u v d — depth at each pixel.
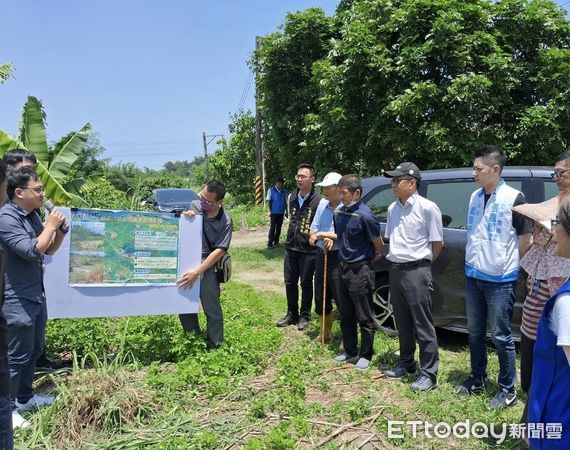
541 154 8.69
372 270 4.73
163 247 4.82
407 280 4.23
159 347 5.04
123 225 4.69
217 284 5.08
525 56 9.53
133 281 4.73
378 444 3.40
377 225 4.62
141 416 3.67
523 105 9.03
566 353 1.89
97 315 4.62
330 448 3.30
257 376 4.53
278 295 8.06
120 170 43.66
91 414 3.52
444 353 5.16
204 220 5.02
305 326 6.14
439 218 4.19
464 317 5.02
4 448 2.06
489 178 3.77
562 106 8.56
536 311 3.19
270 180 21.22
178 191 18.12
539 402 2.05
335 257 5.31
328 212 5.47
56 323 5.16
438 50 8.61
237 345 4.96
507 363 3.81
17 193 3.69
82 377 3.82
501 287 3.74
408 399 4.08
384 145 9.34
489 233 3.77
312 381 4.44
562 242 1.97
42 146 7.95
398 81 9.05
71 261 4.54
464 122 8.54
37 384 4.32
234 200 30.39
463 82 8.15
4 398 2.07
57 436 3.36
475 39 8.62
